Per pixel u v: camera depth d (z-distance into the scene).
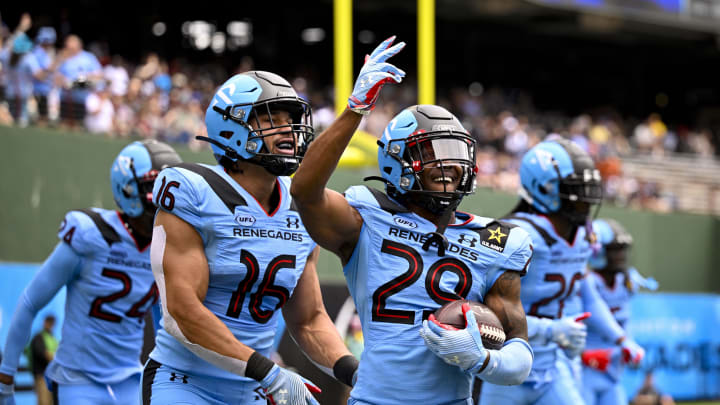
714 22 75.19
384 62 11.48
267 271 13.09
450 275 12.30
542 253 20.61
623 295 30.05
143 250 18.56
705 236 54.84
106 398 18.48
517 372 12.13
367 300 12.35
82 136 33.38
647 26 73.50
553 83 89.44
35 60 34.16
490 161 54.53
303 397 12.34
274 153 13.10
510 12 68.69
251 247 13.00
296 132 13.09
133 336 18.89
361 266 12.36
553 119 72.25
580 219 21.16
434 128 12.29
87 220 18.16
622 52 85.69
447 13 69.44
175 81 47.94
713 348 50.25
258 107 13.09
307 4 69.94
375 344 12.27
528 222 20.77
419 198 12.41
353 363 13.80
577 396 19.98
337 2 45.16
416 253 12.26
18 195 31.41
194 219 12.69
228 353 12.18
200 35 70.56
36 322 27.66
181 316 12.32
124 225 18.44
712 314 50.34
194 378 13.07
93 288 18.22
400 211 12.43
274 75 13.50
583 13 69.06
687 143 76.50
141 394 13.33
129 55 65.12
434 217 12.54
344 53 45.16
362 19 73.50
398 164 12.47
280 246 13.27
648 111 93.69
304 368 26.58
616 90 91.44
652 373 46.84
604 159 57.88
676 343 48.31
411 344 12.10
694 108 93.62
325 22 74.88
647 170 67.38
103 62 48.25
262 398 13.57
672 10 72.56
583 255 21.38
